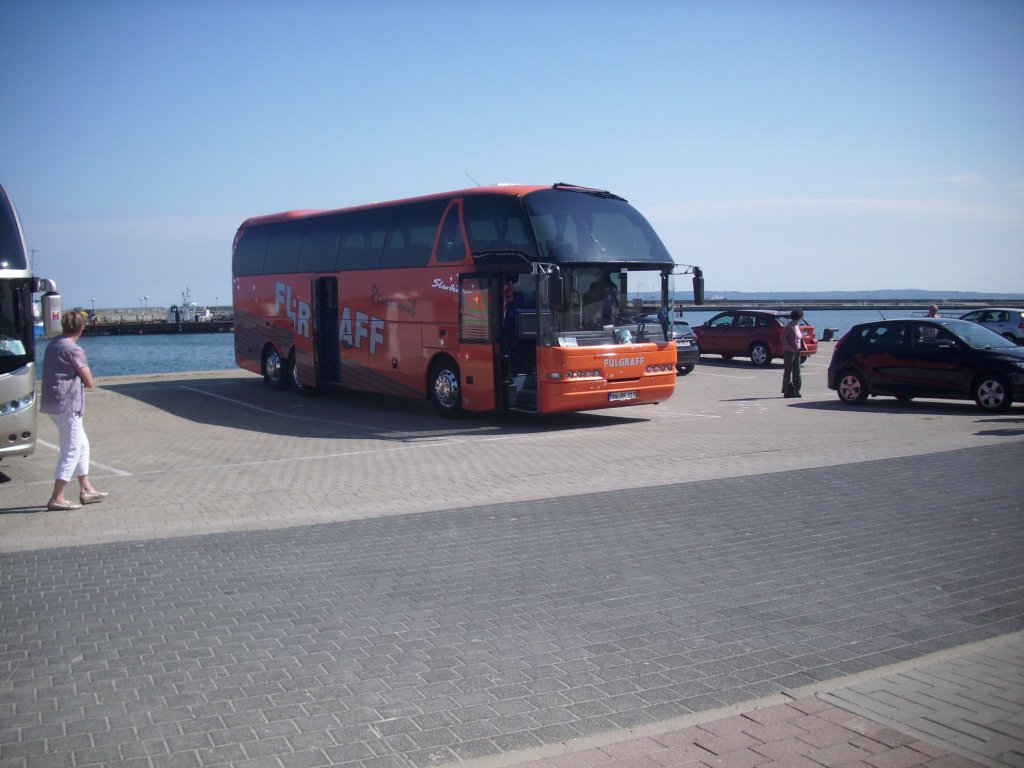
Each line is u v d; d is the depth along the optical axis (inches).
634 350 683.4
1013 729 178.7
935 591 267.4
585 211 677.3
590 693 201.0
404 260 779.4
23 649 233.3
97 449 625.3
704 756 170.2
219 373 1274.6
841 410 772.0
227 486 474.0
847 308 4857.3
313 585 285.9
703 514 373.4
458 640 234.8
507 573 294.7
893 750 170.9
